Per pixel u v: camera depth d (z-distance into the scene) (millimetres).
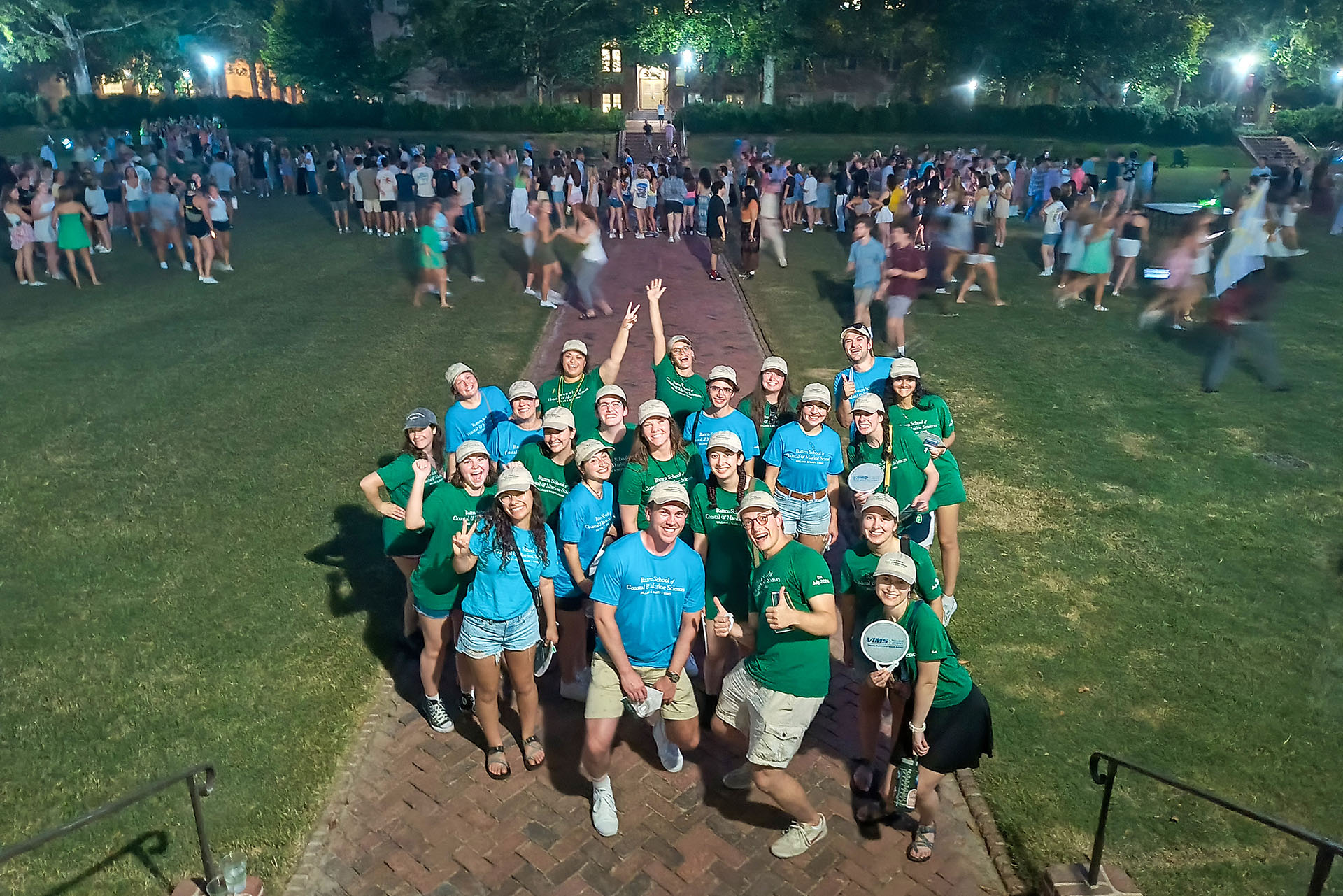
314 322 15852
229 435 11000
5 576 8000
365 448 10695
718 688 6336
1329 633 7383
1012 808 5664
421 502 5738
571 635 6402
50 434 10914
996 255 22078
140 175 21234
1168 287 15609
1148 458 10594
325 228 24766
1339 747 6160
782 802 5113
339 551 8516
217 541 8633
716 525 5914
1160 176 37094
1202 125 45531
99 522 8922
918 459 6949
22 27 46281
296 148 40438
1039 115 45844
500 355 14320
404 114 44688
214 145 31281
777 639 4930
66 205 17109
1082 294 18047
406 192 23891
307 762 5996
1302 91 59125
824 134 45750
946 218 18047
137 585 7922
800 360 14211
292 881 5133
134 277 18672
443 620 5930
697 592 5227
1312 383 12969
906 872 5230
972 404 12305
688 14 46688
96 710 6422
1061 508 9430
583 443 5949
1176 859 5305
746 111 45844
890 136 45250
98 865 5191
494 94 53219
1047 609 7719
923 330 15742
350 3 53812
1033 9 46062
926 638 4715
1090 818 5590
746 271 19719
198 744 6129
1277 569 8305
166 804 5617
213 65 52625
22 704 6457
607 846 5375
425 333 15359
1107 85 54750
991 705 6562
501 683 6809
